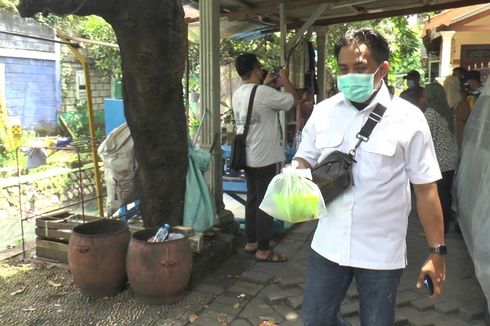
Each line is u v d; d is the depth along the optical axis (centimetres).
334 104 225
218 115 527
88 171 924
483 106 428
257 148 448
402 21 1349
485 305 342
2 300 384
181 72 394
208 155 468
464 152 464
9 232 680
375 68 209
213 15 507
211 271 434
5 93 1061
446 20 955
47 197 834
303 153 236
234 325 343
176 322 345
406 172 213
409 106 212
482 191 349
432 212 211
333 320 235
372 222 212
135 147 411
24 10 325
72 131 1162
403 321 342
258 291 396
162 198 423
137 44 355
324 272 226
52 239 465
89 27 1227
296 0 649
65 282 416
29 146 625
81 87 1245
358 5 730
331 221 220
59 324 346
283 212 208
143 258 360
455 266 439
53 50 1161
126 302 376
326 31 866
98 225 414
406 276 415
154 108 387
